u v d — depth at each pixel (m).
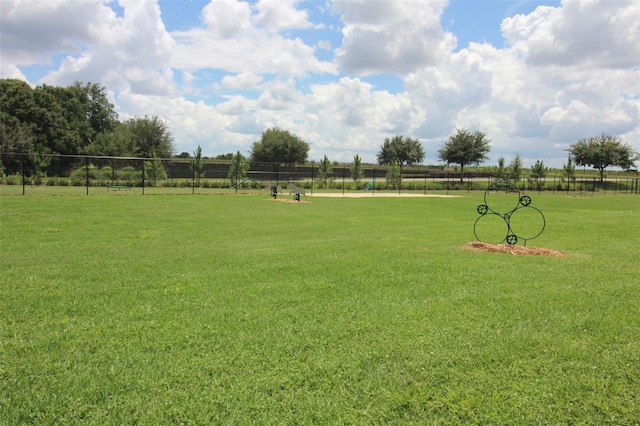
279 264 7.55
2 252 8.57
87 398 3.02
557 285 6.24
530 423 2.86
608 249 9.97
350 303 5.21
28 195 25.42
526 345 4.01
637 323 4.61
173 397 3.05
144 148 67.75
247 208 20.88
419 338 4.13
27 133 55.91
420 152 79.19
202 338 4.07
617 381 3.37
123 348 3.82
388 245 10.09
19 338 4.02
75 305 5.03
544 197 39.94
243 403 2.99
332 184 48.78
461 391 3.21
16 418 2.78
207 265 7.47
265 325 4.43
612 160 58.00
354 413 2.91
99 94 80.50
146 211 18.03
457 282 6.34
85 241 10.24
